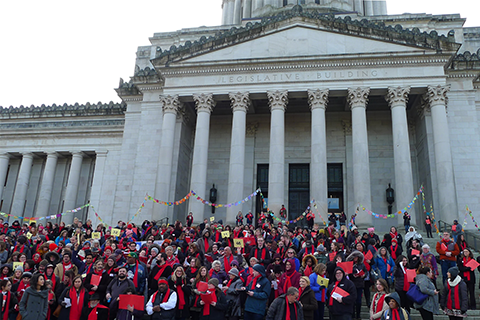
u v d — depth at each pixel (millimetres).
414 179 40438
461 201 35594
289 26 39469
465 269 18562
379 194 40656
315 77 37906
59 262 17578
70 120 50844
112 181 47500
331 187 42438
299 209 42438
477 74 38500
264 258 19078
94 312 14102
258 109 44562
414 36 36844
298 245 22859
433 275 17016
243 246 20141
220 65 39250
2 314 13922
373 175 41312
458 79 38750
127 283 14312
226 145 44719
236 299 15164
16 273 16094
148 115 42312
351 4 59625
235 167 36562
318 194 34406
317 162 35281
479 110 38938
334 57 37312
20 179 49312
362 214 33781
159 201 36906
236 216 35188
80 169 49469
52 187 49656
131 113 45312
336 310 13430
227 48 40156
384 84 36719
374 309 12555
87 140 49656
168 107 39500
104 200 46875
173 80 40375
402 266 16188
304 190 42938
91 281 14648
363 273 16281
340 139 43031
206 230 22484
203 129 38312
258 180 43781
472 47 48250
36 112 51375
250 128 44781
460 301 14938
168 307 13797
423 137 38469
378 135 42438
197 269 16391
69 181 48312
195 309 15086
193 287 14969
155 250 17812
